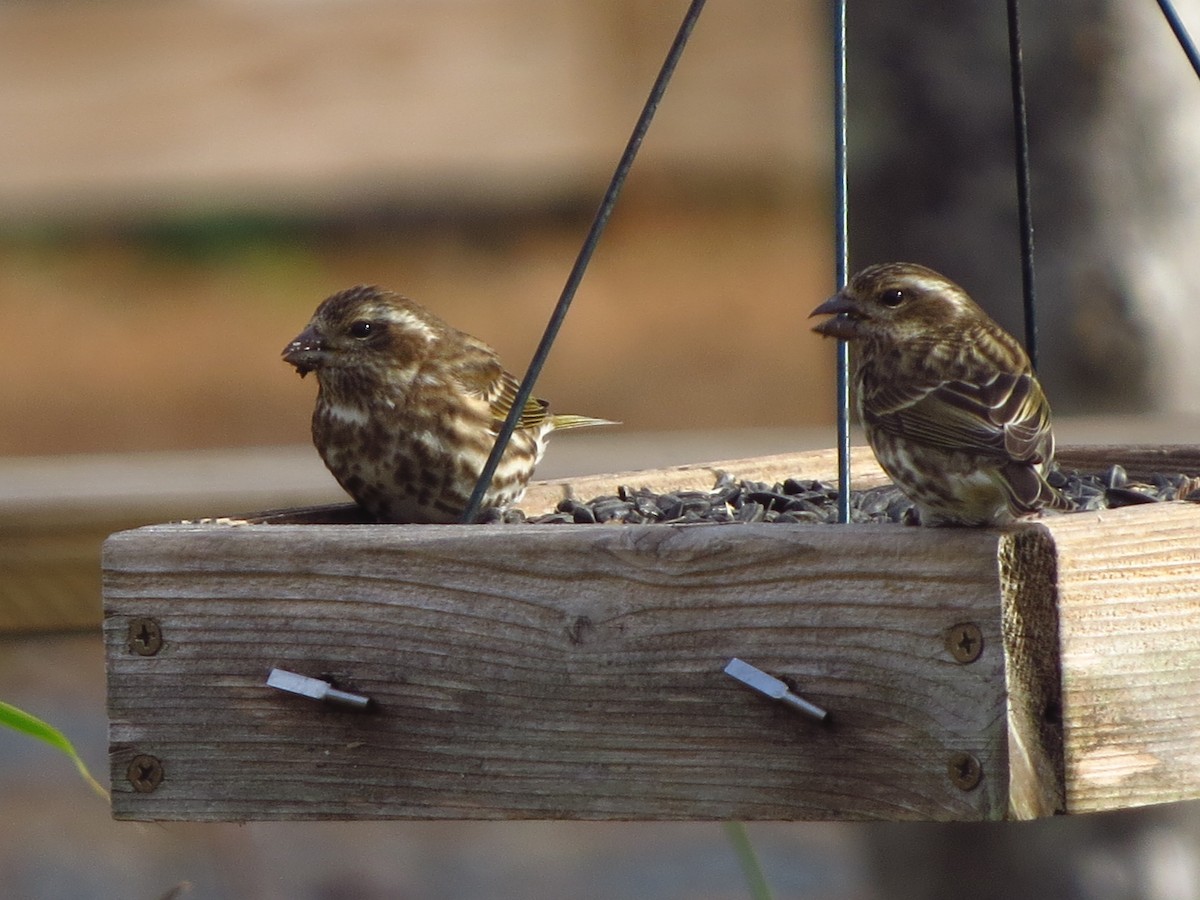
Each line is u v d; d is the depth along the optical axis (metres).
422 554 7.64
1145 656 6.95
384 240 32.94
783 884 15.91
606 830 17.09
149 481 12.05
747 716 7.18
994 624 6.75
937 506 8.36
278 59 27.30
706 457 12.74
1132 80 12.68
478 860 16.17
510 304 31.06
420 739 7.65
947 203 12.78
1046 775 6.82
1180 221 12.82
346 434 10.36
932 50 12.73
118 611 7.98
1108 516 7.04
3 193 27.09
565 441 13.77
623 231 33.28
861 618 6.99
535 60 27.69
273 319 30.62
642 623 7.33
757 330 30.00
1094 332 12.73
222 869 14.41
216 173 27.31
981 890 12.35
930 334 8.76
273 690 7.82
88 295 31.47
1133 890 12.21
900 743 6.92
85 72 27.17
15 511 11.11
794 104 28.94
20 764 15.21
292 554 7.80
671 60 8.59
